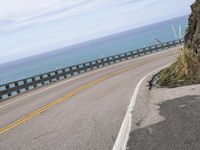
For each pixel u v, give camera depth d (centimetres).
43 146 848
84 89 2122
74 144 815
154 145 705
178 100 1120
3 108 1884
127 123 945
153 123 894
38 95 2311
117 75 2838
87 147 771
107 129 914
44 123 1152
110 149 729
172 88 1426
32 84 3238
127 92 1623
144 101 1268
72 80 3228
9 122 1310
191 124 803
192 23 1658
